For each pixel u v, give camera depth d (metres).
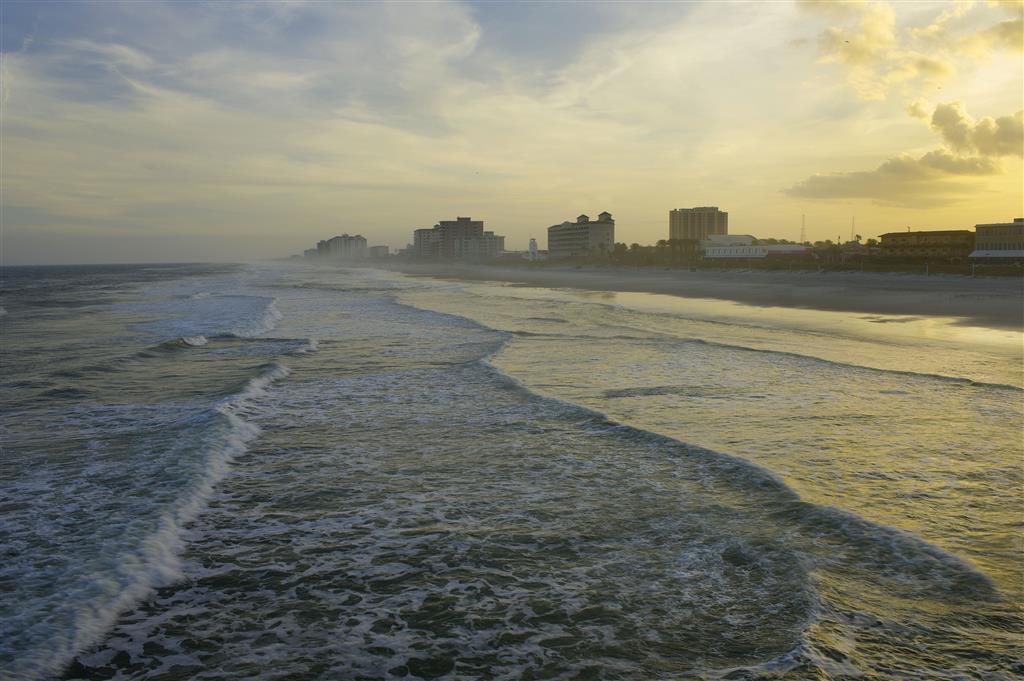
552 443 10.97
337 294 58.94
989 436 11.16
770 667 4.81
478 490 8.82
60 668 4.83
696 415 12.80
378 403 14.15
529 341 24.44
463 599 5.98
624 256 144.50
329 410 13.52
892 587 6.02
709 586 6.11
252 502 8.40
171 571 6.47
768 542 7.00
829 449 10.41
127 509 7.97
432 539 7.27
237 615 5.70
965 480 8.96
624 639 5.28
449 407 13.72
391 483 9.12
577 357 20.44
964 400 14.00
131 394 15.03
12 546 6.90
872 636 5.24
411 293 62.31
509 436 11.43
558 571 6.50
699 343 23.58
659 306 43.03
